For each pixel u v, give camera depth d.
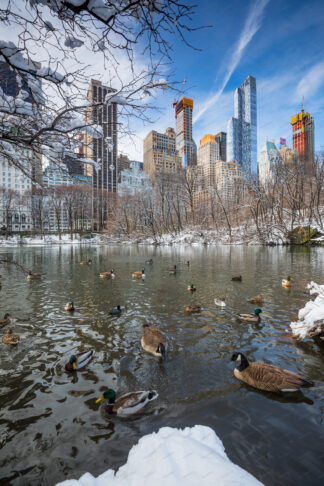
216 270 20.28
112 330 8.38
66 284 15.81
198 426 3.80
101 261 28.08
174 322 8.98
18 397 4.99
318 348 6.89
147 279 17.17
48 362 6.36
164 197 66.62
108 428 4.16
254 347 6.99
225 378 5.55
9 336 7.48
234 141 199.00
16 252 40.66
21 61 2.99
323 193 52.91
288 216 54.47
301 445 3.72
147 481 2.72
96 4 2.69
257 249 38.59
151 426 4.19
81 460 3.56
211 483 2.59
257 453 3.59
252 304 10.95
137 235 64.50
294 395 4.90
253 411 4.48
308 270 19.38
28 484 3.23
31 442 3.90
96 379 5.60
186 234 55.34
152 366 6.11
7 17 2.76
